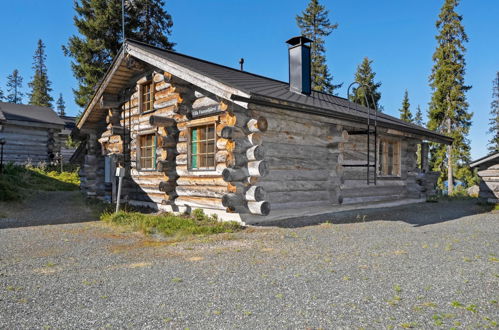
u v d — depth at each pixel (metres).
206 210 8.23
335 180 9.11
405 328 2.75
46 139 20.67
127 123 11.26
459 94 23.52
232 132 7.28
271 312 3.04
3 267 4.53
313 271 4.20
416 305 3.19
